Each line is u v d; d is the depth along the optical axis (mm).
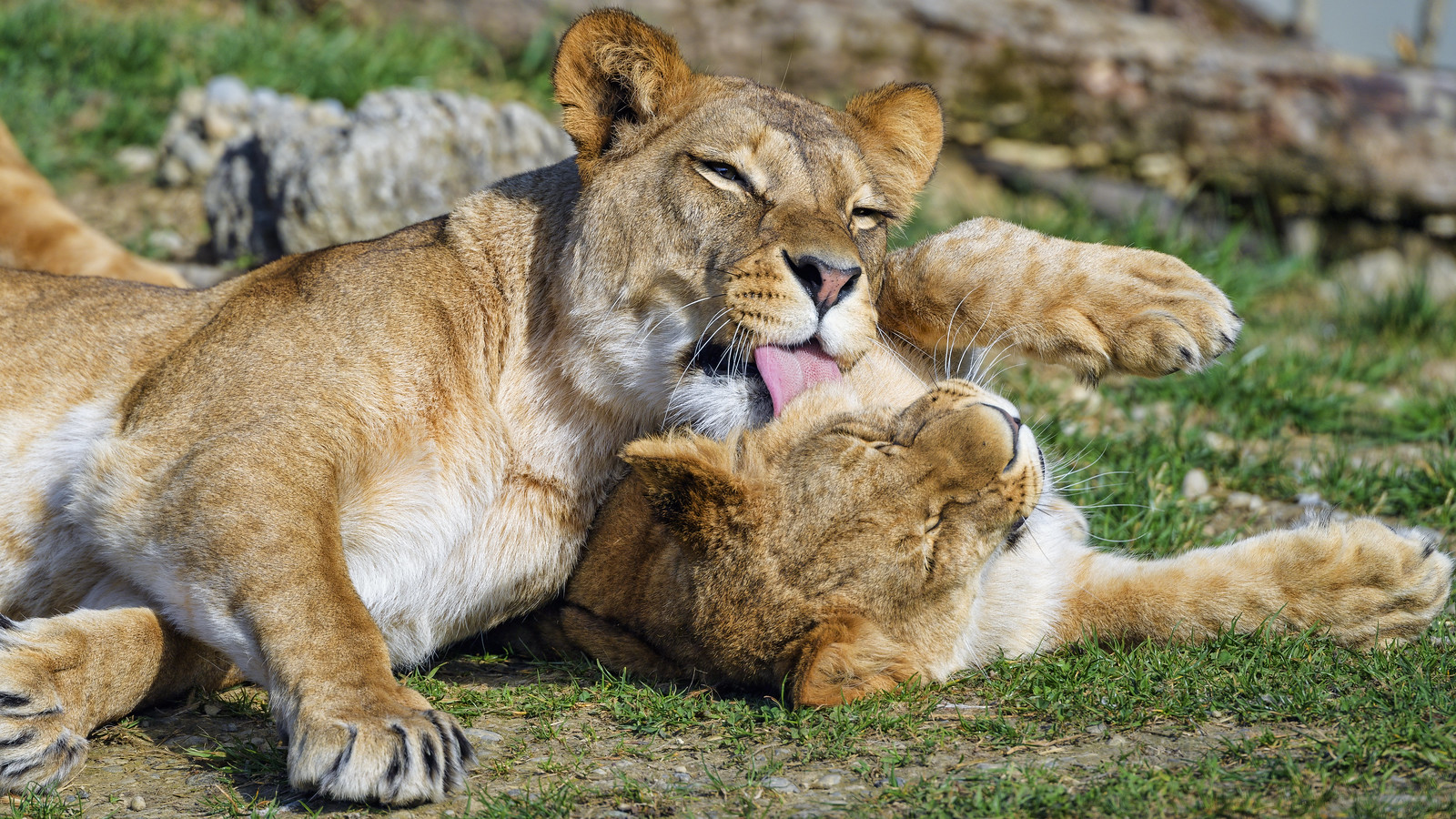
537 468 7172
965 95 21016
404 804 5148
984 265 7461
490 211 7457
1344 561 6820
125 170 16234
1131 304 7273
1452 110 21125
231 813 5164
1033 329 7402
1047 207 19891
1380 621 6793
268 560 5938
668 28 20500
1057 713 5762
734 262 6672
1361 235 21094
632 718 5961
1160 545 8773
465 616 7117
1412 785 4805
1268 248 19453
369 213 12602
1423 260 21078
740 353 6805
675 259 6840
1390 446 11336
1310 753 5133
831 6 20734
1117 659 6531
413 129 12766
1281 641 6609
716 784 5184
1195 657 6484
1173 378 12062
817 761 5395
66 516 6949
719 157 6824
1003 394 8898
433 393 6824
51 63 17812
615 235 6984
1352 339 15133
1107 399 11812
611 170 7086
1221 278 15586
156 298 7598
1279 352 13367
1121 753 5328
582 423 7227
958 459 5895
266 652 5750
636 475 6949
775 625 5918
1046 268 7418
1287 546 6945
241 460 6238
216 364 6738
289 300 6996
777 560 5949
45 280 7816
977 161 20984
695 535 6105
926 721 5789
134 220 14969
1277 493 10062
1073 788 4953
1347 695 5777
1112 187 20562
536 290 7320
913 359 7801
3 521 7020
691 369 6883
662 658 6438
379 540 6734
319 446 6414
